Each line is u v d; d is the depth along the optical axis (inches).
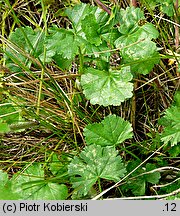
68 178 17.6
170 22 18.5
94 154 16.1
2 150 20.1
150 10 17.1
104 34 16.2
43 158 19.2
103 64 16.6
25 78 19.1
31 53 17.7
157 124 19.7
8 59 18.4
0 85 18.0
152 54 15.9
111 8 17.5
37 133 19.9
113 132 16.5
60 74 19.6
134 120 19.5
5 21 21.4
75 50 16.1
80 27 16.3
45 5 18.9
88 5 16.4
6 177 16.6
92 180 16.0
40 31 18.5
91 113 19.7
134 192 17.3
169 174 18.3
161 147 17.4
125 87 15.9
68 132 19.3
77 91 19.0
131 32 16.1
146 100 20.1
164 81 19.1
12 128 17.6
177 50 18.3
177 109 16.4
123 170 16.0
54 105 19.2
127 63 16.7
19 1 21.5
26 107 18.6
